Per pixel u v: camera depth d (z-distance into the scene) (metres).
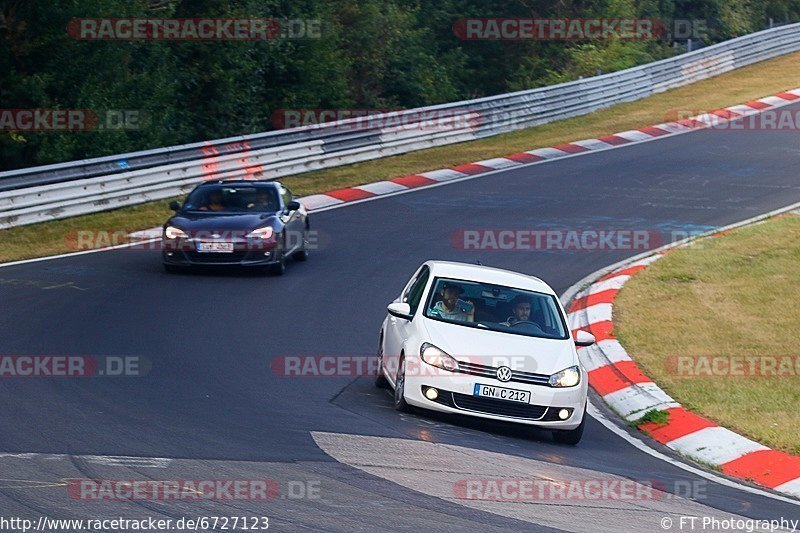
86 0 98.44
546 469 30.64
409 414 36.97
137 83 106.06
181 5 117.62
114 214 75.00
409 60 148.62
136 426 31.64
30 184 70.75
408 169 94.44
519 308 38.78
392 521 23.67
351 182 88.62
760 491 31.78
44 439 29.42
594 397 43.62
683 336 50.69
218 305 52.56
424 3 165.50
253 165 87.69
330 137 95.31
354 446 30.92
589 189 87.75
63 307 50.03
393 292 57.66
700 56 146.12
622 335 50.88
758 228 73.00
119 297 52.91
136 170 78.56
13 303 50.28
